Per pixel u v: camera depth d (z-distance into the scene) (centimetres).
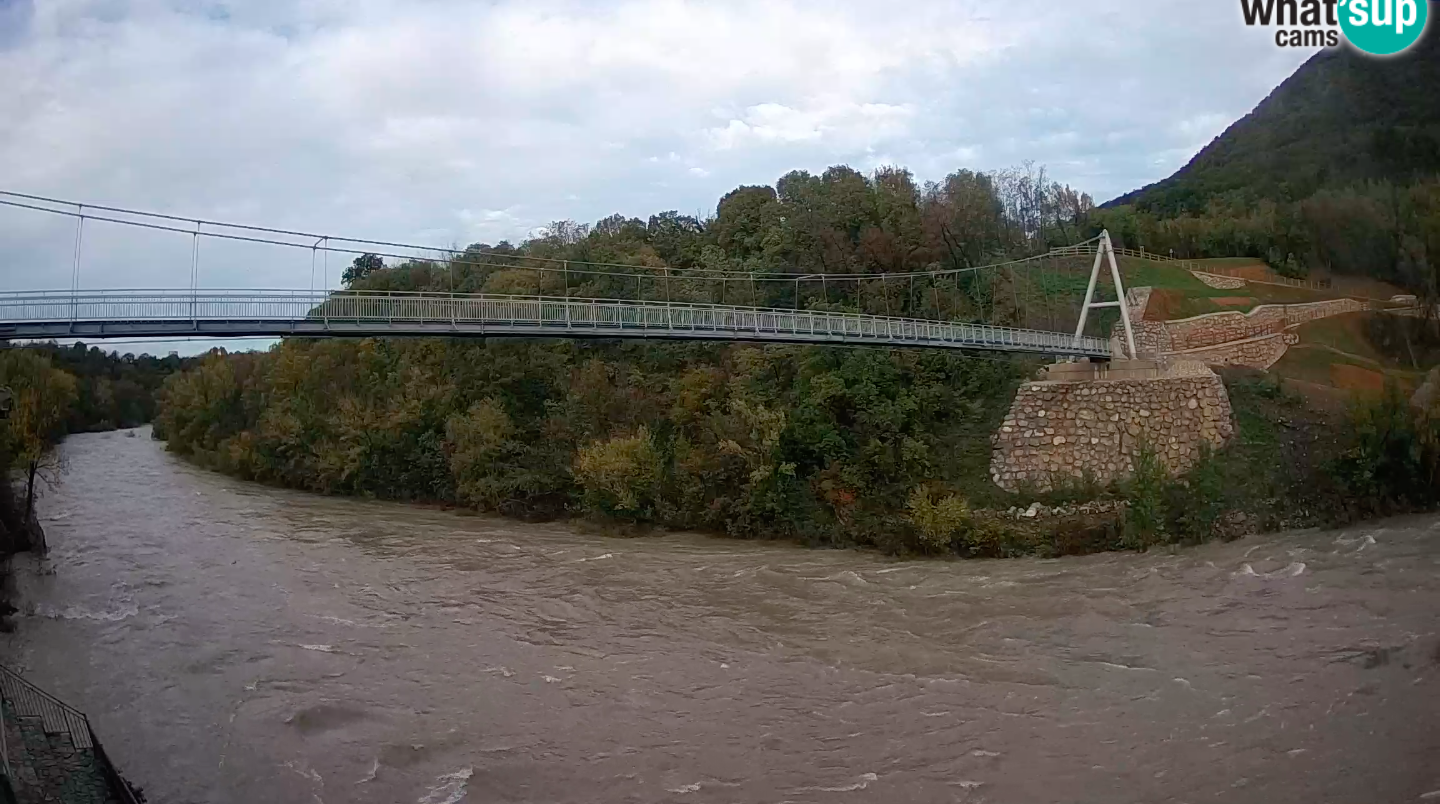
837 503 3647
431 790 1597
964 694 1914
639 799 1528
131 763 1739
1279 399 4034
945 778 1547
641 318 3753
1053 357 4384
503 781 1617
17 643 2469
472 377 5169
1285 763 1527
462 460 4725
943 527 3294
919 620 2477
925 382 4206
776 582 2970
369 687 2094
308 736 1841
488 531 4141
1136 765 1558
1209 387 3841
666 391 4734
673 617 2591
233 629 2562
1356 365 4800
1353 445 3659
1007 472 3766
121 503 5044
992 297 5247
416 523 4397
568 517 4409
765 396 4181
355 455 5303
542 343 5181
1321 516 3428
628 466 4003
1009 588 2769
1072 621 2383
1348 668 1905
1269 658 2000
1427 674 1834
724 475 3931
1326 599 2384
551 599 2822
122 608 2797
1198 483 3375
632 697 1980
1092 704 1827
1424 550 2866
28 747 1755
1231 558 2948
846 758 1644
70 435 9856
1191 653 2075
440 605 2777
